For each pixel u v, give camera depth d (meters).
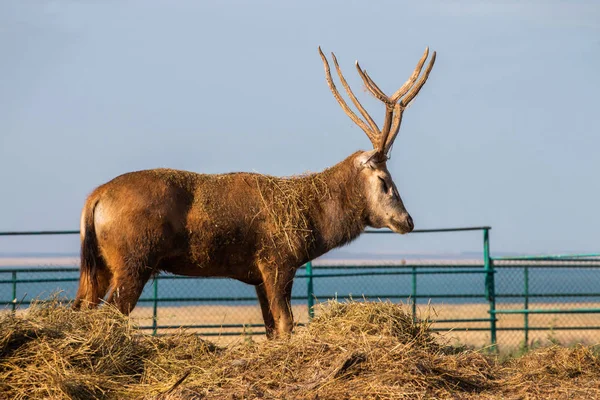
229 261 35.78
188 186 34.97
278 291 35.97
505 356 44.62
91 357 28.28
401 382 26.33
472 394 27.06
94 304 33.75
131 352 29.69
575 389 28.23
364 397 25.30
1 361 27.14
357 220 38.25
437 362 28.83
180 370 28.89
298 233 36.38
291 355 28.73
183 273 35.91
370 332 30.73
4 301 49.03
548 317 78.38
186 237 34.62
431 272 53.38
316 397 25.33
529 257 52.41
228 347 32.03
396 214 38.50
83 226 34.12
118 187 34.03
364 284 129.25
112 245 33.66
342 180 38.09
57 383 26.16
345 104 40.22
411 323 32.59
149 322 62.09
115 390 27.02
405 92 39.31
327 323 31.47
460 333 64.38
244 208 35.56
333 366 27.30
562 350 33.28
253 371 27.98
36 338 28.33
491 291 54.16
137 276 33.62
